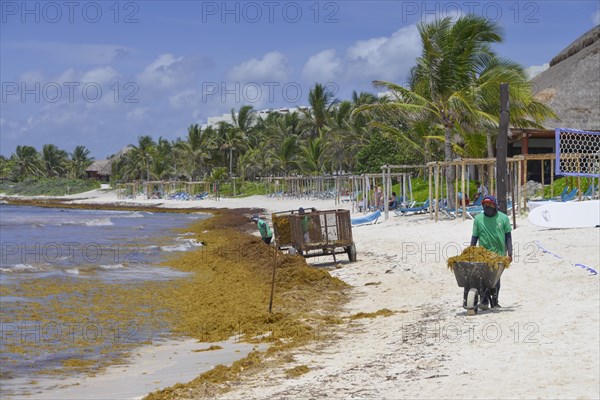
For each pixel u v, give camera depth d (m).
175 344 11.55
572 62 42.44
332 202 61.75
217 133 105.75
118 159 150.62
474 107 30.08
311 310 13.30
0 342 11.57
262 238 26.02
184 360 10.23
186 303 15.66
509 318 10.16
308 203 64.94
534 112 32.22
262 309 13.88
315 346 10.04
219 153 103.88
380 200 38.22
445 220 28.19
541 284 12.90
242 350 10.56
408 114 31.39
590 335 8.63
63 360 10.42
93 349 11.14
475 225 10.78
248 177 102.88
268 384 7.93
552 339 8.63
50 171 161.50
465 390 6.80
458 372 7.56
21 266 22.23
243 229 41.09
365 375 7.86
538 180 40.69
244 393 7.57
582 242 16.92
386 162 60.62
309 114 88.06
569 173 22.92
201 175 107.31
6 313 14.24
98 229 45.31
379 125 40.16
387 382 7.44
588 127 38.78
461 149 38.81
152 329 12.80
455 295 13.20
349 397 6.96
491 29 29.98
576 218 19.83
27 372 9.67
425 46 30.19
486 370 7.52
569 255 15.39
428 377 7.48
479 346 8.70
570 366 7.38
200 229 44.31
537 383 6.84
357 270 18.45
